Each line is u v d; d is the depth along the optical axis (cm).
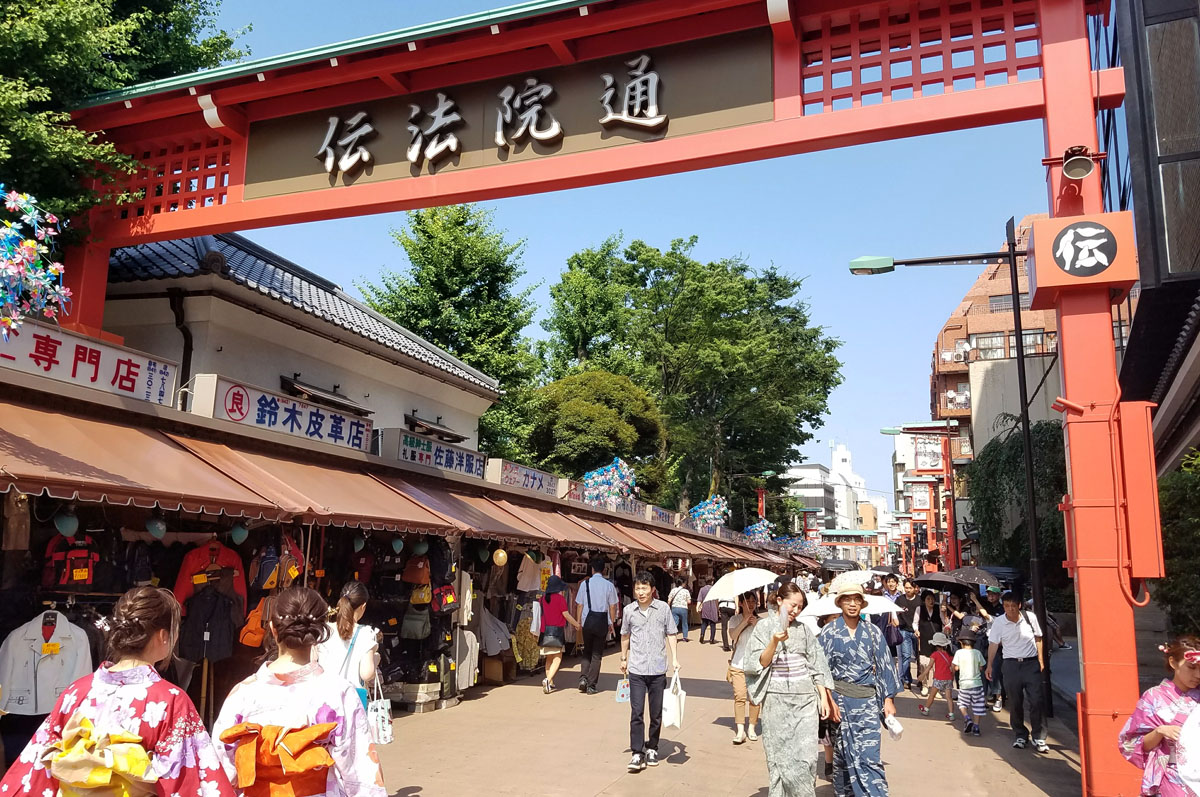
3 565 700
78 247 1052
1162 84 1041
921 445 6075
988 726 1142
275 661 334
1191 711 460
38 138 941
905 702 1373
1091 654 695
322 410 1027
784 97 848
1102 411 725
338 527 1045
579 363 3834
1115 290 744
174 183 1069
